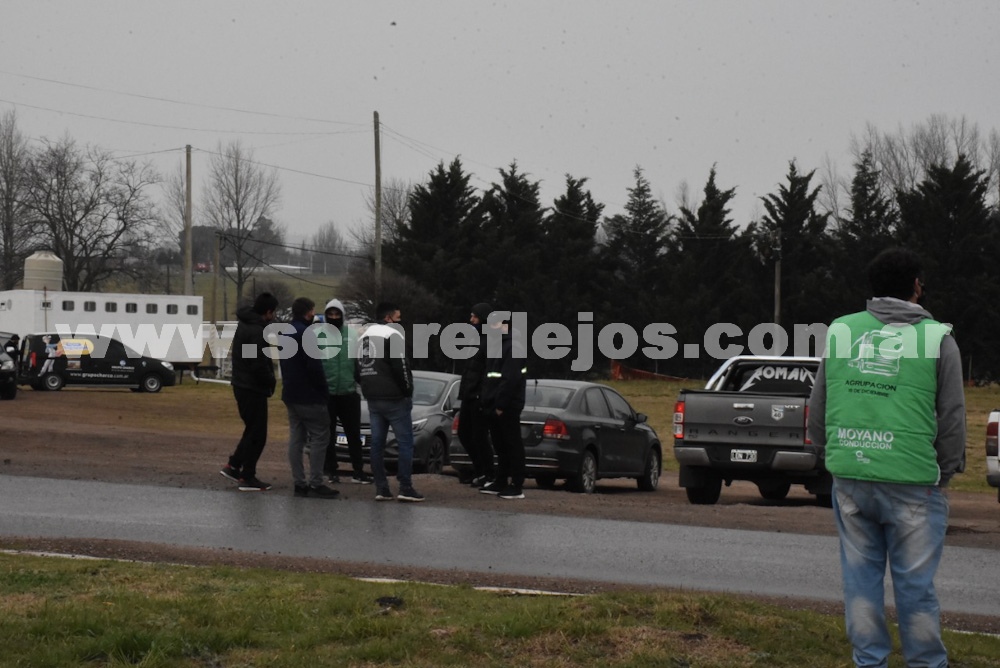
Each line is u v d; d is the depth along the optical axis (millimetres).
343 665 6051
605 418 17844
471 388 14656
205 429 29969
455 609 7301
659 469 19656
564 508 13219
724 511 13570
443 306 66812
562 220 72062
